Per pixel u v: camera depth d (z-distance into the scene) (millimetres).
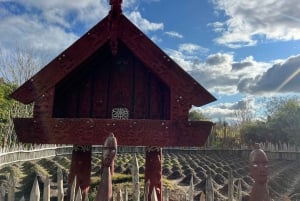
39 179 16984
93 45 6426
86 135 6301
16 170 19953
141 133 6246
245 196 14148
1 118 30531
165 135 6223
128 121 6293
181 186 18797
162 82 6879
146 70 7023
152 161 7359
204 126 6215
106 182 4328
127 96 7004
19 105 34344
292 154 31688
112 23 6316
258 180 4176
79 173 7227
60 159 28172
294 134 36594
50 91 6445
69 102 7012
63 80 6621
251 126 44594
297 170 26156
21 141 6379
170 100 6457
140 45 6379
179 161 31797
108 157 4398
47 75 6430
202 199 5891
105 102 7012
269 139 39688
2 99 31203
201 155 38000
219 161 31953
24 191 16188
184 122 6230
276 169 26094
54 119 6375
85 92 7043
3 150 21734
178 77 6312
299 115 37312
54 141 6324
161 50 6348
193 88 6277
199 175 22312
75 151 7348
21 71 43688
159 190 7250
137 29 6379
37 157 27234
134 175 6164
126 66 7090
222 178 21031
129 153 36281
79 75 6992
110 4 6340
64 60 6430
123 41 6398
